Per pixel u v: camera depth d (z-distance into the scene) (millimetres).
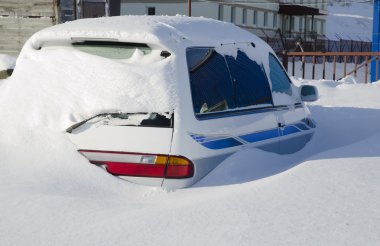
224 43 4219
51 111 3707
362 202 2994
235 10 43031
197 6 38969
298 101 5180
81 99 3660
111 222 2803
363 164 3783
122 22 3986
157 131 3477
